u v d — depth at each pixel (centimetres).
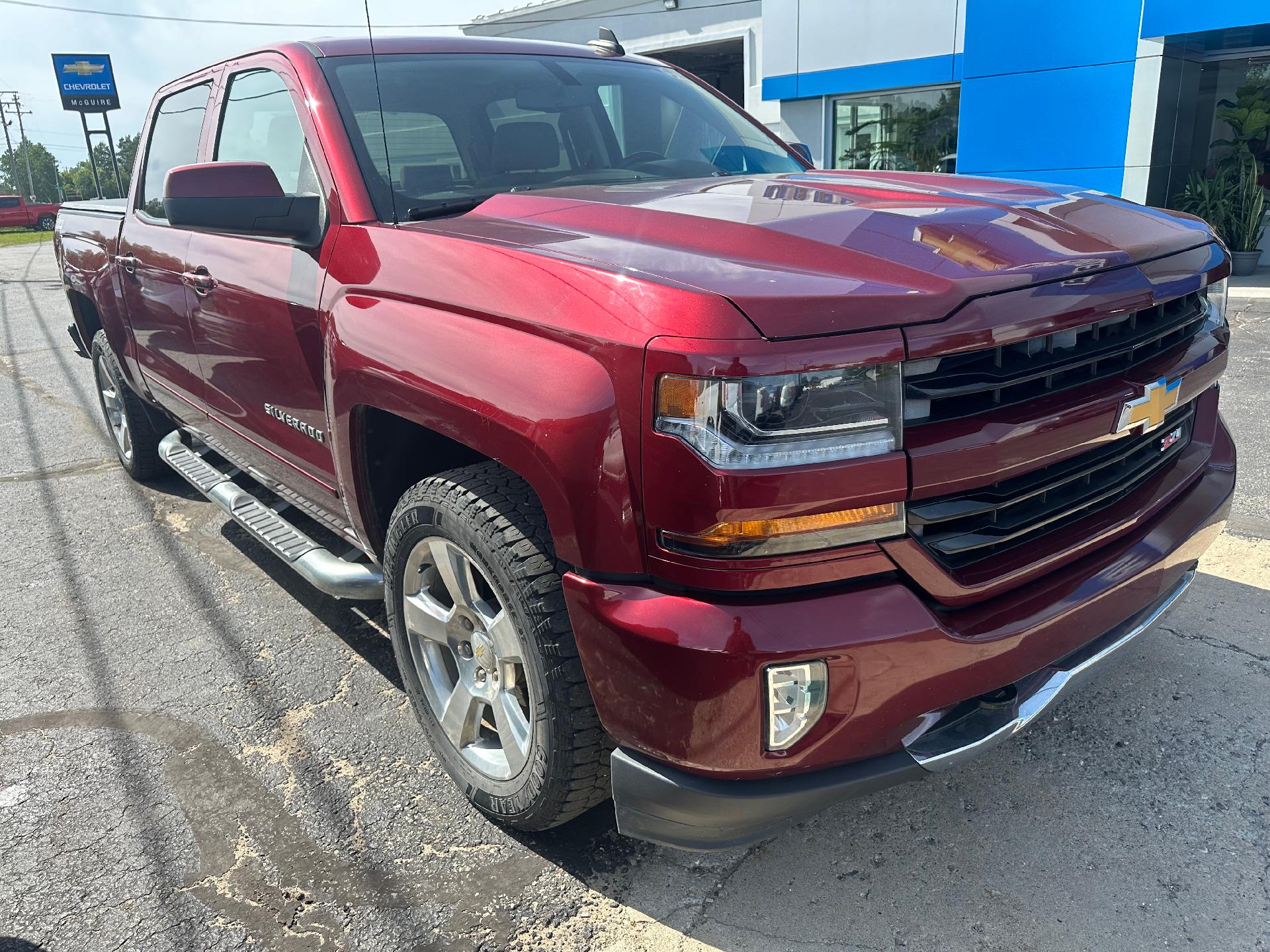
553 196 236
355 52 271
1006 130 1165
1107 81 1070
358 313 216
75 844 219
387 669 294
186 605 341
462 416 182
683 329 149
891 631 153
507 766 207
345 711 271
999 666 167
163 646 312
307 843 217
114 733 263
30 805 233
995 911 189
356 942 188
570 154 278
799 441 146
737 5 1561
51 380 754
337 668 295
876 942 183
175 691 284
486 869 207
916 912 190
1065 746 239
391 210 236
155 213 363
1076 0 1069
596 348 160
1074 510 182
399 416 216
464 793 223
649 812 168
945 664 159
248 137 293
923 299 154
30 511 446
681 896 198
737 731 153
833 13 1288
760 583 150
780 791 158
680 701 154
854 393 148
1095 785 224
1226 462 240
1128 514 197
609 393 157
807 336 146
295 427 267
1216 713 248
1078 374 176
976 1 1145
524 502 185
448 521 193
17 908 199
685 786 160
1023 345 164
